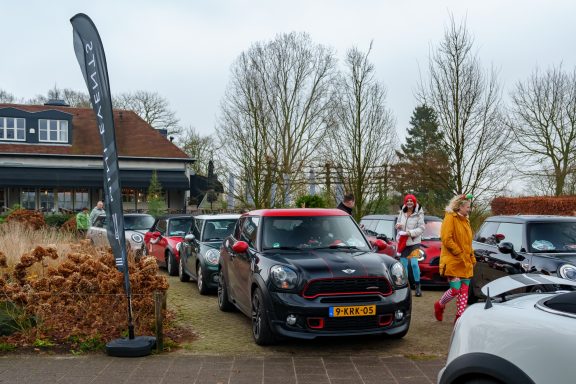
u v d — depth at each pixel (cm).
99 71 610
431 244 1131
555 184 2956
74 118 3844
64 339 655
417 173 1984
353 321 612
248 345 654
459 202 719
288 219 758
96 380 519
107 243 1211
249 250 732
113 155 616
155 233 1462
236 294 780
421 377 525
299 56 3250
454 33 1692
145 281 711
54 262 920
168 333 704
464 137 1686
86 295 690
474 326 317
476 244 940
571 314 283
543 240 810
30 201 3419
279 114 3128
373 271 629
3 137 3459
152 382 514
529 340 280
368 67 2092
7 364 571
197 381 516
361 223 1430
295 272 624
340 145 2128
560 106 2980
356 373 538
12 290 689
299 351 625
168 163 3656
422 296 1016
